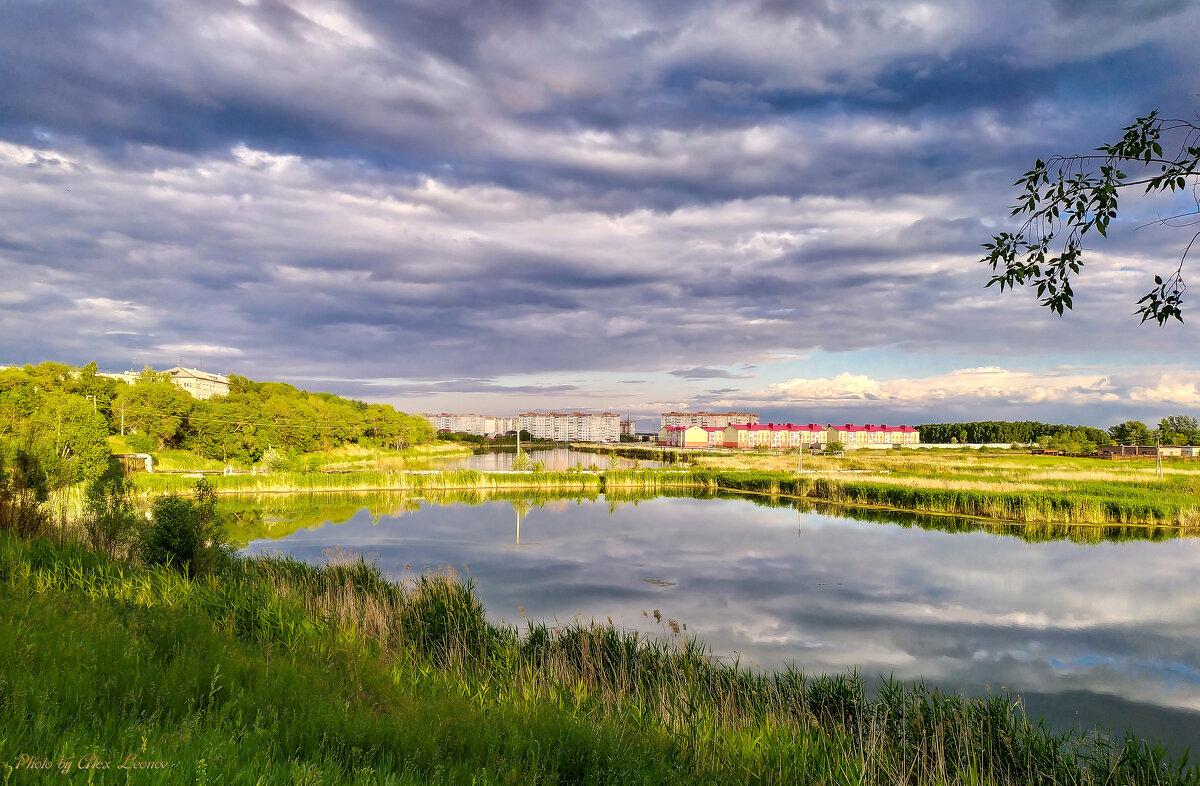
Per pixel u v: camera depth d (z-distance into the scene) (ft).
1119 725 43.27
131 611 32.65
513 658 43.45
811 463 313.94
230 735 16.38
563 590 79.10
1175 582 84.43
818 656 56.49
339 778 14.83
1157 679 51.75
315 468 231.09
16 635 21.95
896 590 80.23
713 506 169.27
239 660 26.16
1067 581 84.89
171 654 26.37
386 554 101.24
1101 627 65.62
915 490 162.20
